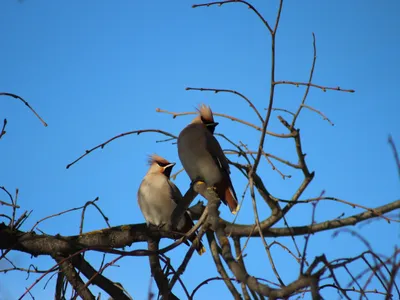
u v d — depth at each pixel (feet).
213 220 27.27
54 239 31.12
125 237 32.53
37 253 30.96
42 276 22.86
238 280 22.24
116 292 30.83
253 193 24.31
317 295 18.31
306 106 25.81
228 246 25.38
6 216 31.09
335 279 19.16
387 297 16.70
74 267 30.96
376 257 18.39
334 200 25.21
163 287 25.31
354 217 30.17
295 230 31.09
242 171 29.09
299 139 26.61
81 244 31.24
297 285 18.71
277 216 28.48
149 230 33.04
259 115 25.41
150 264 31.91
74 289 26.53
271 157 27.30
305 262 19.83
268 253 22.18
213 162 36.99
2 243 30.66
